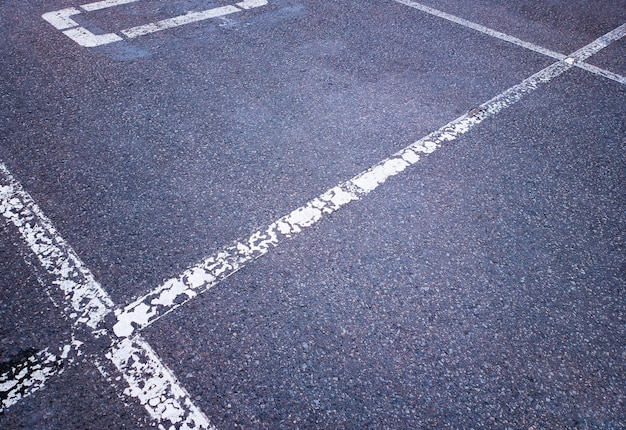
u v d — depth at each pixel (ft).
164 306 7.91
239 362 7.26
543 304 8.30
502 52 15.58
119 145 11.03
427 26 16.94
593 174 10.99
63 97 12.42
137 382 6.94
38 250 8.66
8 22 15.69
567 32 17.04
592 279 8.75
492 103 13.16
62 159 10.55
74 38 15.03
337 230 9.39
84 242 8.84
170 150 10.98
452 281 8.59
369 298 8.24
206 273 8.46
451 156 11.29
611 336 7.89
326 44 15.52
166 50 14.67
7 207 9.40
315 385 7.07
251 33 15.88
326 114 12.42
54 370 6.99
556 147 11.71
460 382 7.21
